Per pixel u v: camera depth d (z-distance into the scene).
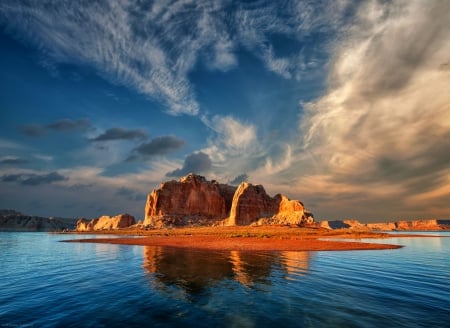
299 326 10.46
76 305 13.25
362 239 67.00
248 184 147.00
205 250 36.59
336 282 17.48
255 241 52.09
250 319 11.23
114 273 21.23
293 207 134.12
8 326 10.67
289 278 18.62
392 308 12.51
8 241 69.50
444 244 53.16
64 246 49.31
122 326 10.55
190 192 163.62
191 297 14.34
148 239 63.03
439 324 10.59
